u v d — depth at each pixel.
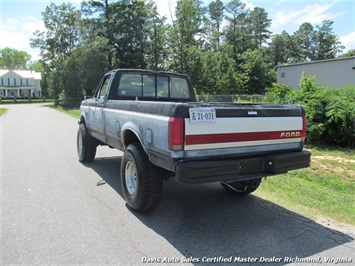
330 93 11.50
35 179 5.97
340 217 4.22
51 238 3.52
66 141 11.20
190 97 6.52
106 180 5.93
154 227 3.85
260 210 4.47
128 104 4.52
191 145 3.33
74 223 3.94
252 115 3.75
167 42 46.81
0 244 3.37
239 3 73.50
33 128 15.80
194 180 3.21
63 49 48.94
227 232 3.73
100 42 38.94
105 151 9.22
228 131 3.56
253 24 80.81
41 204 4.60
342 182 6.74
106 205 4.58
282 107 4.09
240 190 4.99
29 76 82.00
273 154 4.01
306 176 7.01
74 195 5.03
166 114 3.42
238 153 3.70
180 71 41.78
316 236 3.65
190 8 42.19
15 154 8.56
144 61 46.19
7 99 67.38
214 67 45.78
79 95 39.28
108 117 5.39
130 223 3.96
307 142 11.30
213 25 74.81
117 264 3.00
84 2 43.12
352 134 10.45
